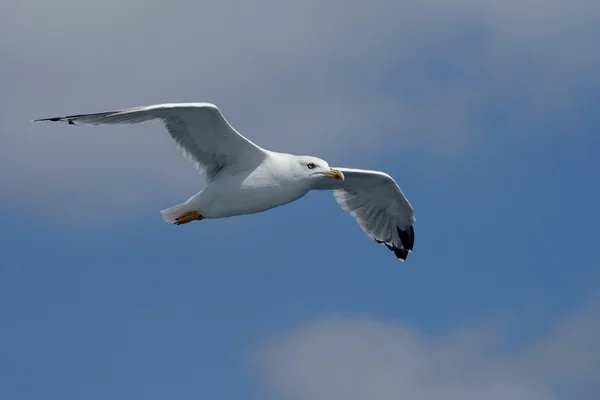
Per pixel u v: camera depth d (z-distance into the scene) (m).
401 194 19.95
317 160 17.31
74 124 16.03
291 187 17.09
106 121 16.12
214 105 15.98
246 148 16.80
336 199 20.45
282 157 17.20
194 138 16.70
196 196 17.17
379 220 20.61
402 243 20.64
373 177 19.58
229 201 17.02
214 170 17.19
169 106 15.78
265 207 17.22
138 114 16.08
